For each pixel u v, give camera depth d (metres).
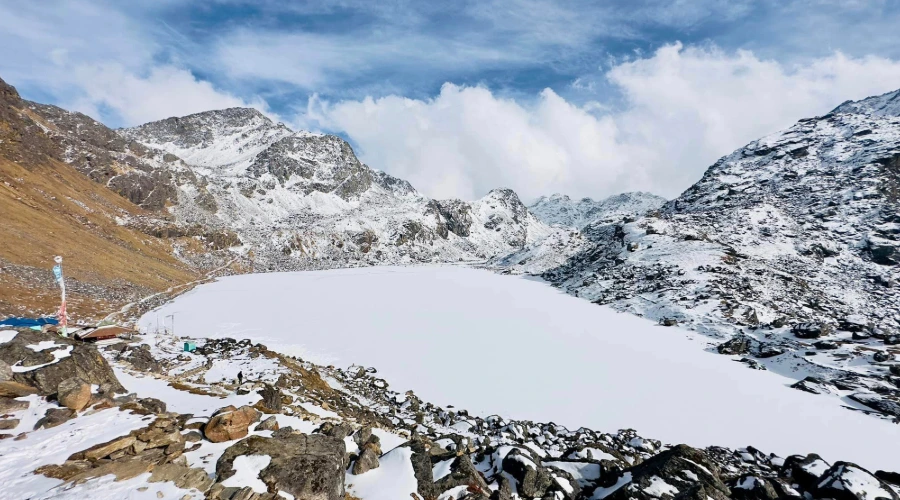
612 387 48.00
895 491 15.62
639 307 93.44
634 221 150.75
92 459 11.12
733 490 16.05
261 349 42.75
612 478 16.30
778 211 136.62
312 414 19.95
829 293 91.00
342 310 88.75
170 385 19.61
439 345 63.31
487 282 145.50
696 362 59.22
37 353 15.51
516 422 34.53
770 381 52.25
